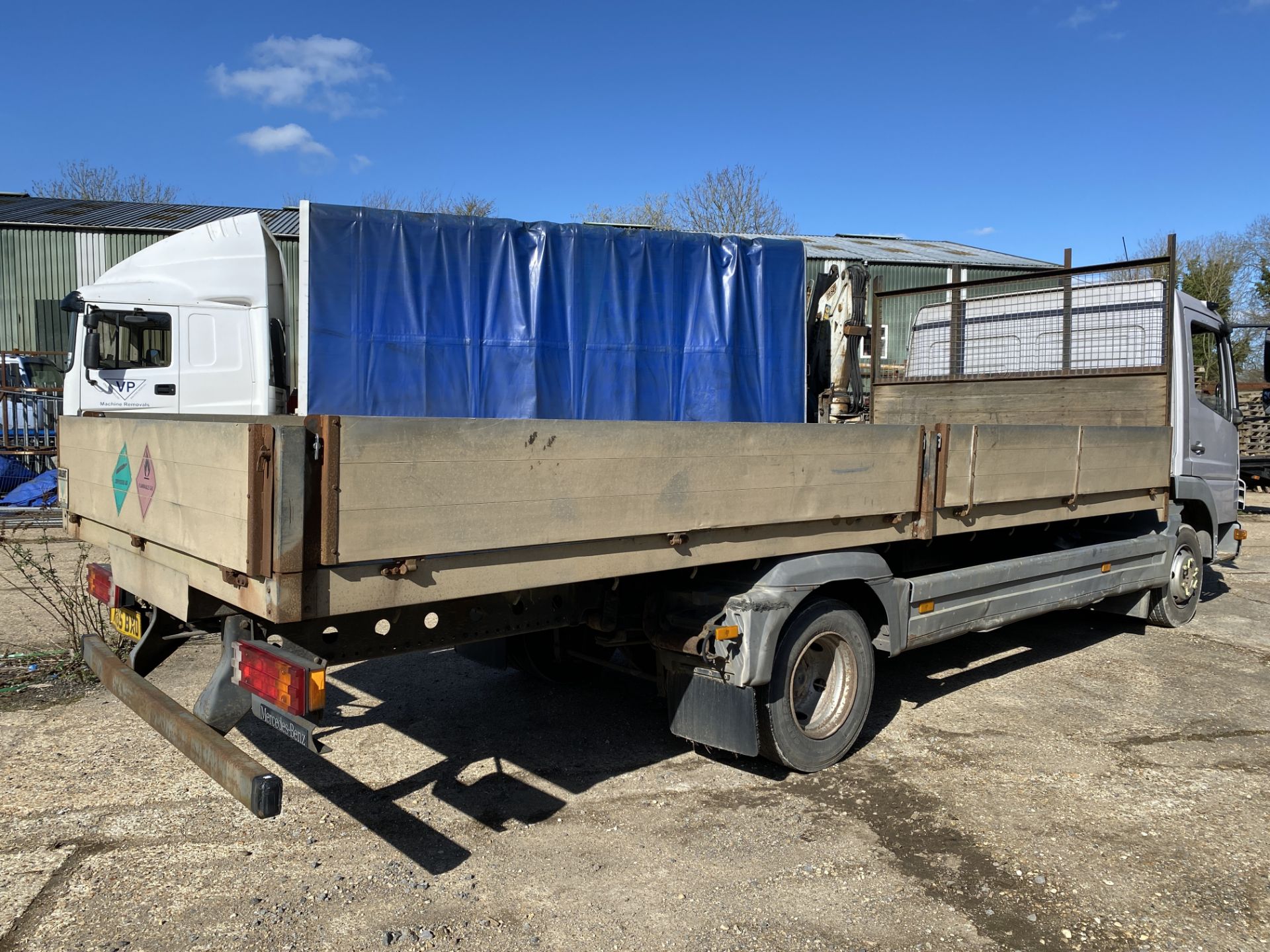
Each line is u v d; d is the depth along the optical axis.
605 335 7.89
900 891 3.09
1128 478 5.86
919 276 24.22
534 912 2.94
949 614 4.68
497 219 7.53
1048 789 3.99
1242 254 39.03
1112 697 5.37
